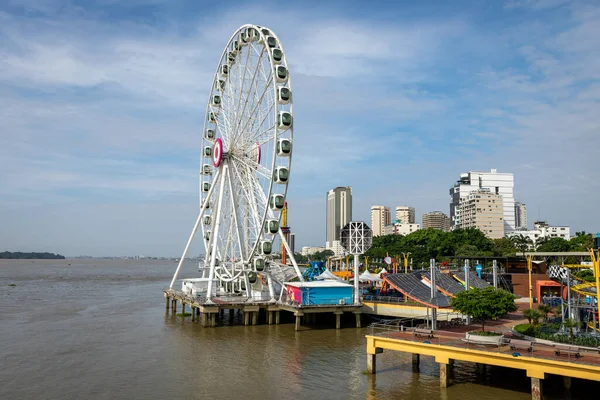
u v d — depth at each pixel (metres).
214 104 102.38
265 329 78.69
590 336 48.12
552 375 46.38
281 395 44.91
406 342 47.09
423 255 179.12
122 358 59.84
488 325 59.69
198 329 79.31
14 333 76.94
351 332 75.75
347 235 82.81
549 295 83.38
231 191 90.94
